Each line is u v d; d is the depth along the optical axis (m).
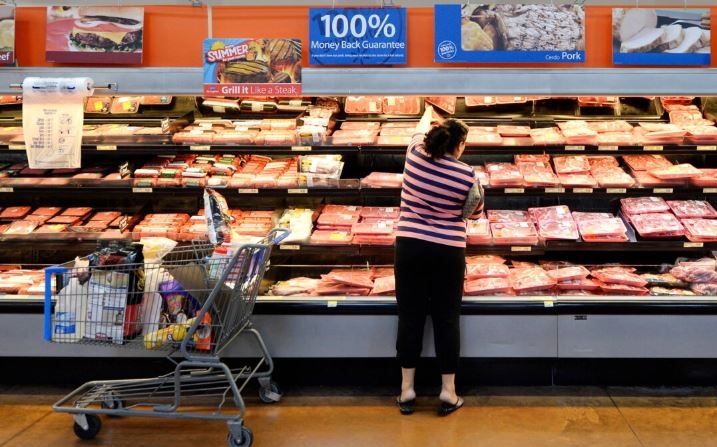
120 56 3.87
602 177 4.24
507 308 3.77
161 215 4.44
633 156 4.50
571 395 3.86
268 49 3.84
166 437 3.39
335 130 4.47
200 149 4.25
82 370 4.00
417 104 4.59
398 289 3.60
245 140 4.24
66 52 3.87
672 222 4.12
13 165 4.49
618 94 3.81
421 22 3.82
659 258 4.39
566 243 4.09
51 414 3.65
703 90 3.80
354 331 3.82
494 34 3.77
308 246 4.12
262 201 4.61
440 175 3.47
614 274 3.97
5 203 4.61
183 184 4.25
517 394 3.88
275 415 3.63
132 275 3.25
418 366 3.96
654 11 3.77
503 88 3.80
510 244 4.10
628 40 3.78
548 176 4.22
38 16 3.89
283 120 4.52
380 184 4.21
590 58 3.83
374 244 4.10
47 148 3.86
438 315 3.60
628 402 3.76
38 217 4.37
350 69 3.83
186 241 4.21
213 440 3.36
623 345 3.78
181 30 3.88
